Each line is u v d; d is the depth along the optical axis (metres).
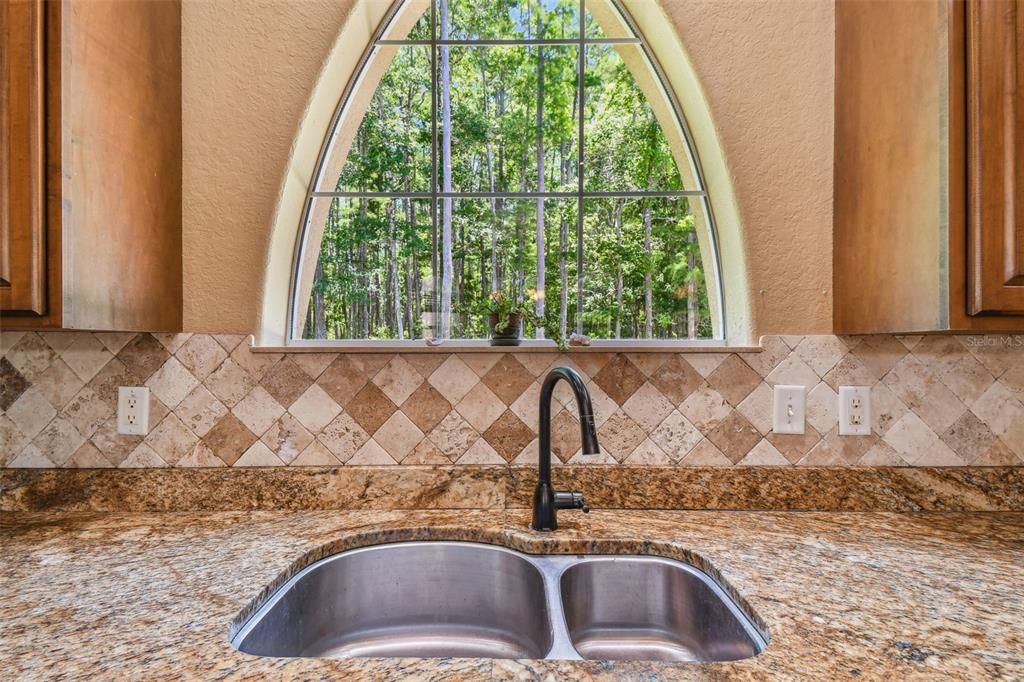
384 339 1.33
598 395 1.15
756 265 1.17
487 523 1.02
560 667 0.55
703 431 1.15
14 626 0.63
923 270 0.90
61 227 0.83
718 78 1.18
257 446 1.14
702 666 0.55
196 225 1.16
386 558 0.98
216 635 0.62
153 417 1.13
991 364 1.14
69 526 1.01
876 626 0.63
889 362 1.15
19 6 0.80
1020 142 0.80
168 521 1.04
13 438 1.12
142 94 1.03
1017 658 0.56
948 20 0.84
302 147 1.24
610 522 1.03
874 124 1.03
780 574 0.79
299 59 1.18
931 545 0.91
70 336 1.14
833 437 1.15
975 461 1.13
